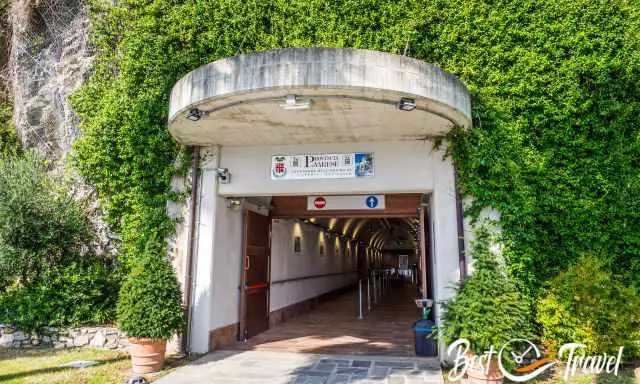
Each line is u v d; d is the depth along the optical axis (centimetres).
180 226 826
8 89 1206
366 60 557
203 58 875
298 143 793
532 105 746
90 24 1082
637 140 723
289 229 1261
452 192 733
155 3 907
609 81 736
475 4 794
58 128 1082
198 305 780
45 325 808
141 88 882
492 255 615
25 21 1177
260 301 1007
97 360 711
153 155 845
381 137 754
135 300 657
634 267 695
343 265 2184
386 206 962
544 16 770
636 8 755
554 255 722
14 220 816
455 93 629
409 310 1453
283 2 865
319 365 679
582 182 726
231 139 779
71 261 870
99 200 917
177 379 611
